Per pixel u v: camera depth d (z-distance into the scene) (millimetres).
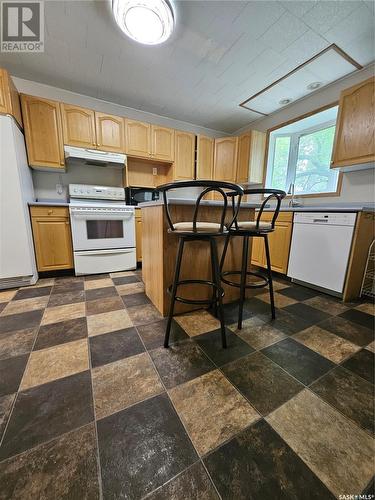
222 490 593
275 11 1579
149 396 891
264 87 2555
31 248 2219
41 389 917
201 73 2309
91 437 724
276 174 3352
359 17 1616
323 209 2004
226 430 755
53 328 1393
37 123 2340
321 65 2158
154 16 1543
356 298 1956
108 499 571
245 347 1223
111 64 2182
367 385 966
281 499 576
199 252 1627
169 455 675
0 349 1177
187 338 1302
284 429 763
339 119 2102
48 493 580
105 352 1162
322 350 1207
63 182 2832
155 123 3336
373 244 1945
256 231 1391
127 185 3033
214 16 1618
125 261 2777
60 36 1833
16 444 699
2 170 1937
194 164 3543
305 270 2201
